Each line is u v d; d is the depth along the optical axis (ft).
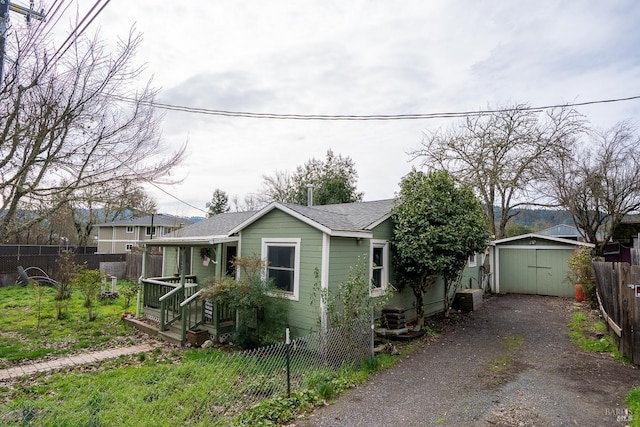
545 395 17.84
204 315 31.22
